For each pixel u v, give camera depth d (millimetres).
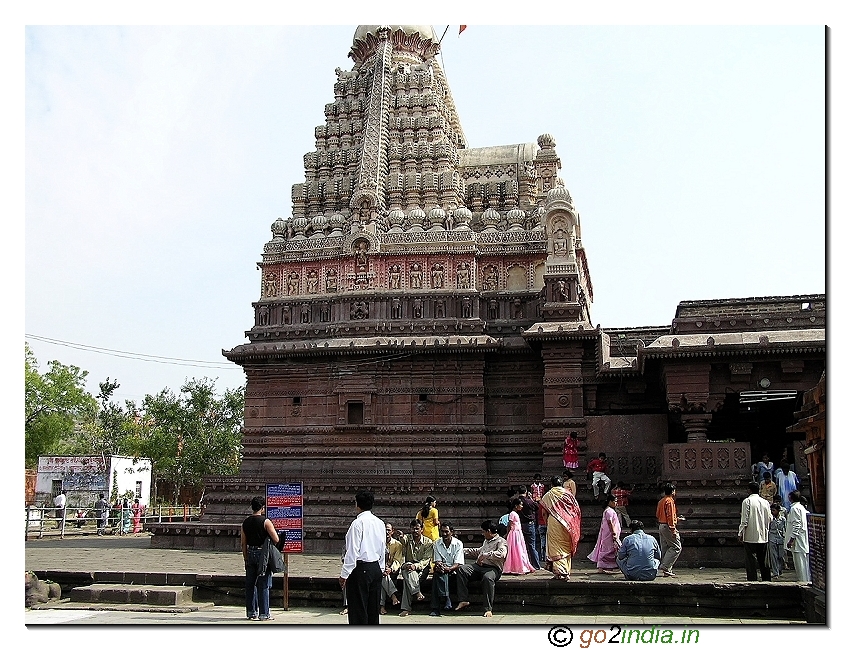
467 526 23922
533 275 28625
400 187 31047
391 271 28578
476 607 14594
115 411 61469
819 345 19906
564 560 15250
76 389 51312
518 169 33188
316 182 32406
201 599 15875
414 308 27922
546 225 26453
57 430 50094
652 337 27781
